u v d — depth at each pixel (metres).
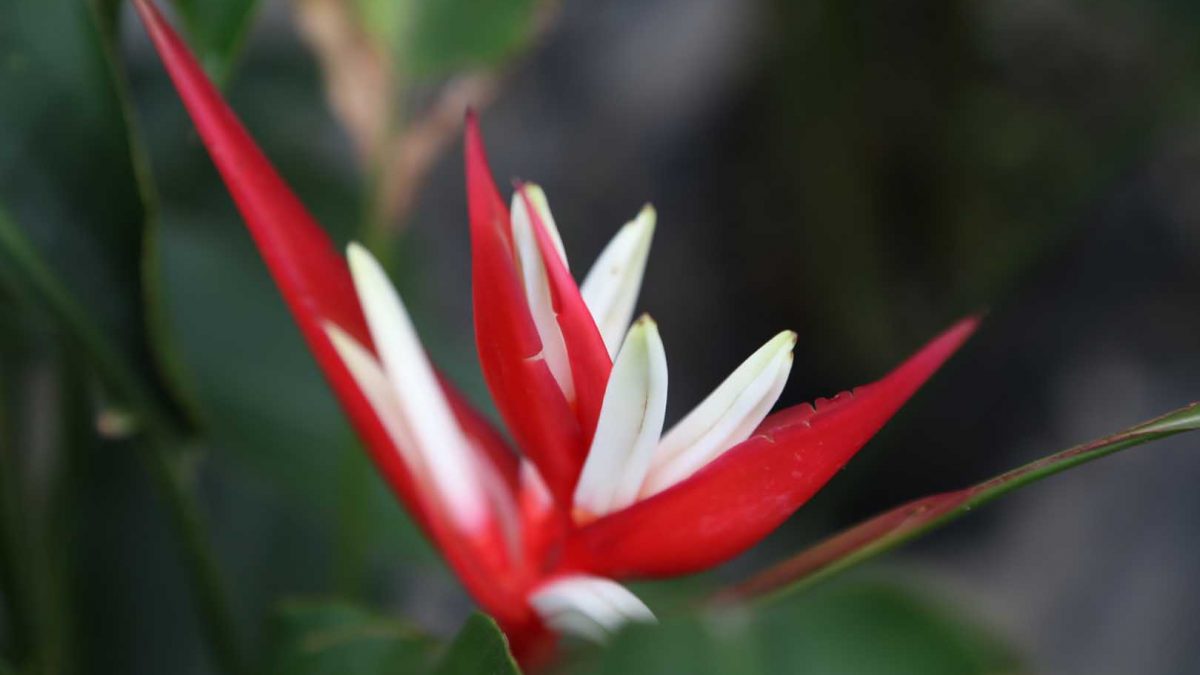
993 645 0.49
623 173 1.13
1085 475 0.99
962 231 1.00
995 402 1.01
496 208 0.51
